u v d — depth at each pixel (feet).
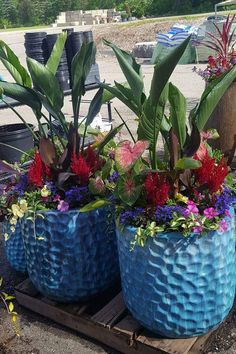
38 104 7.09
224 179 6.22
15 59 7.52
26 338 7.11
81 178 6.77
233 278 6.31
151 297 5.95
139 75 6.09
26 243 7.07
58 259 6.79
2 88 6.60
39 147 6.85
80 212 6.57
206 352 6.44
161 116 5.80
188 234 5.55
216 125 12.02
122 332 6.37
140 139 6.03
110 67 37.14
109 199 6.35
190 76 29.30
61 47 7.94
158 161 6.45
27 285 7.69
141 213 5.84
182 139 6.05
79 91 6.87
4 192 7.55
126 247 5.98
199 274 5.80
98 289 7.11
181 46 4.86
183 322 6.01
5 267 9.07
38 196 6.77
